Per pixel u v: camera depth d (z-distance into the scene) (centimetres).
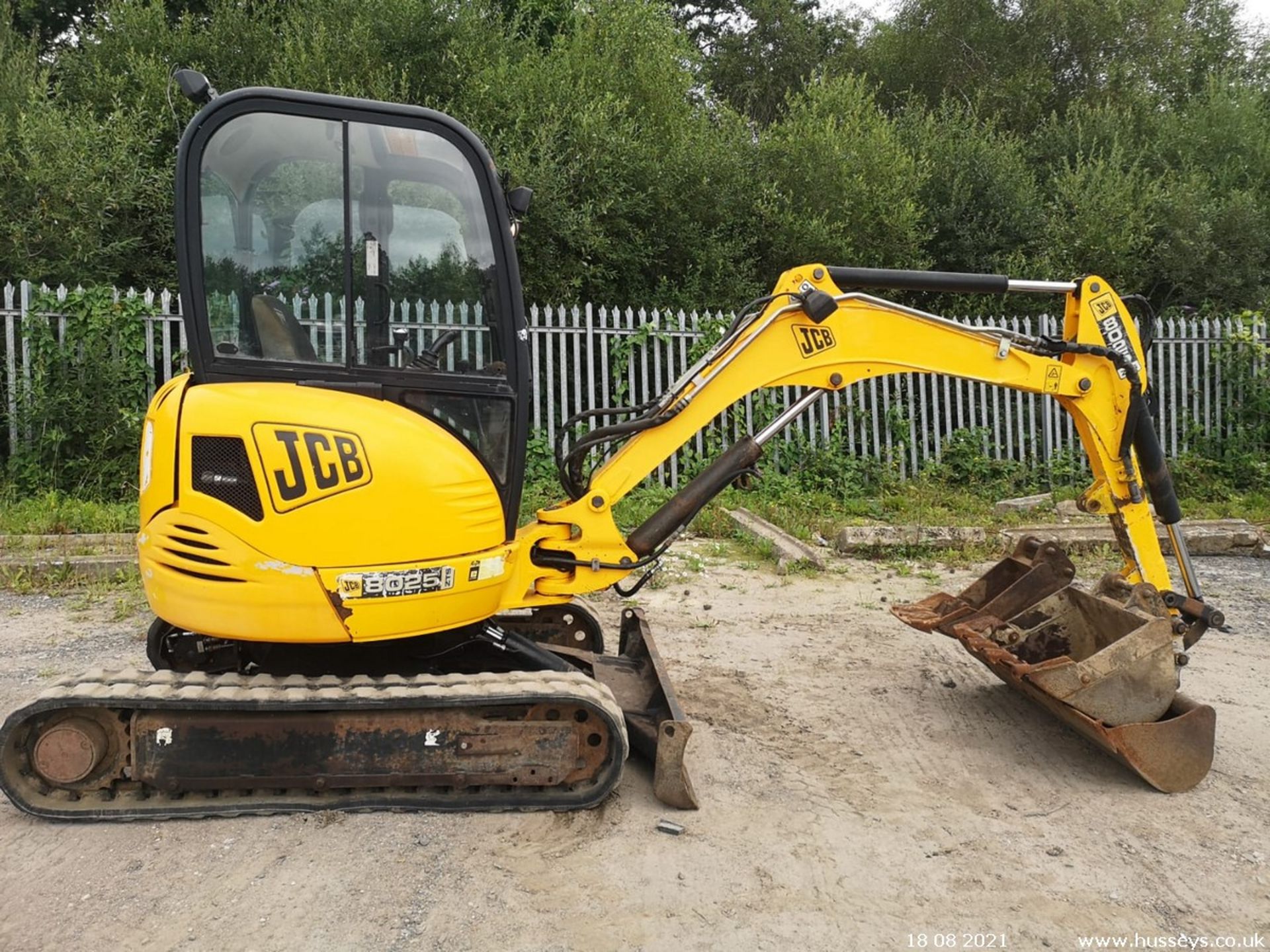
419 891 288
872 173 1260
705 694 473
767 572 745
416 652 379
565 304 1109
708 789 365
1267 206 1483
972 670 519
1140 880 307
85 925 267
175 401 329
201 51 1184
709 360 405
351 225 350
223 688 325
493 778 331
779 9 2194
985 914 285
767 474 1000
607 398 998
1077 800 366
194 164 336
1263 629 611
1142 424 439
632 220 1176
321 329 349
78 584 654
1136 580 442
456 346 360
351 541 324
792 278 409
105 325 873
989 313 1258
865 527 837
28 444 871
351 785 327
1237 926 282
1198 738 374
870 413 1076
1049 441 1082
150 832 316
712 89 1947
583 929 272
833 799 361
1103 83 1866
